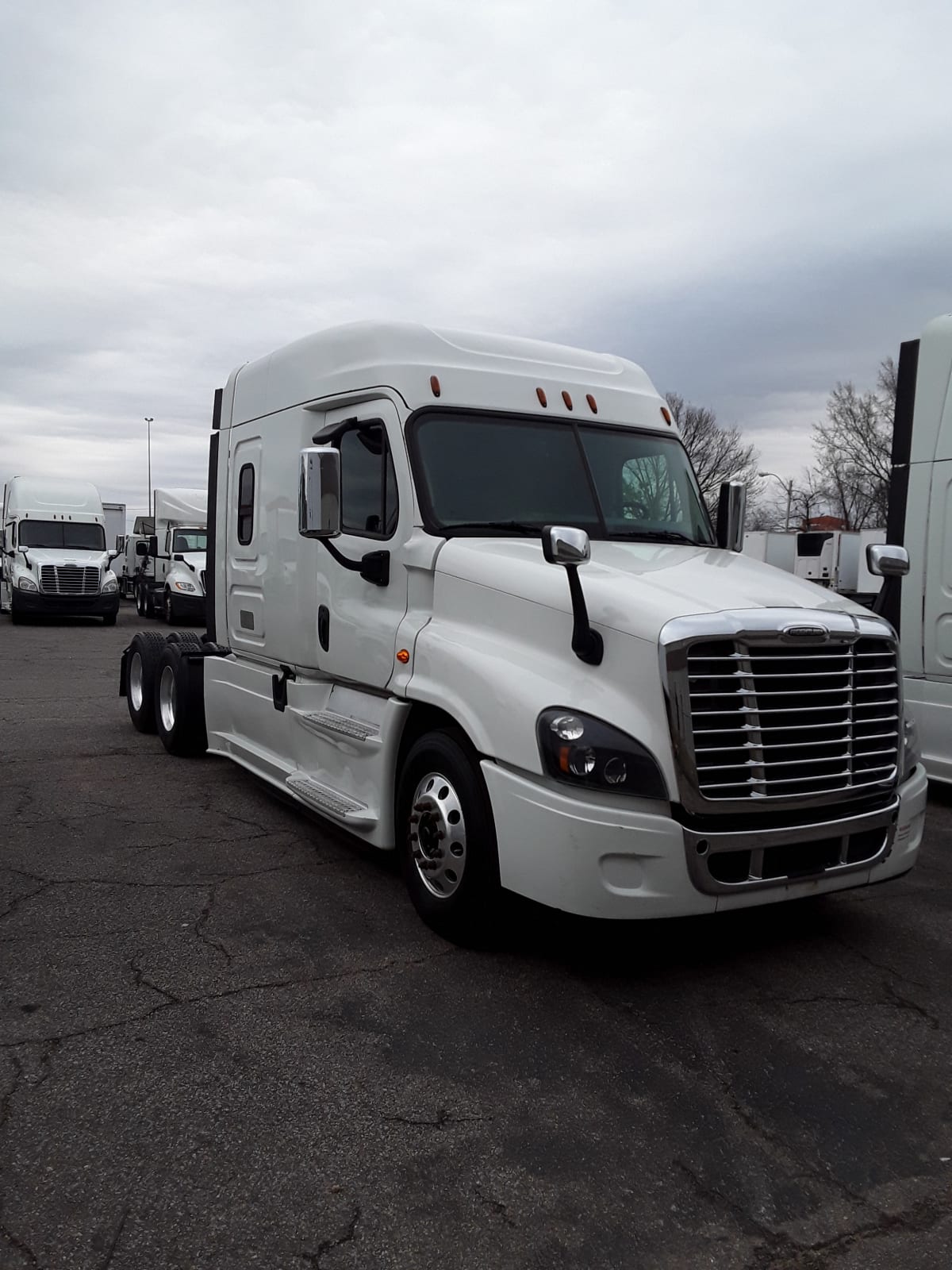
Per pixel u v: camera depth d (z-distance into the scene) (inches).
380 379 202.5
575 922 168.4
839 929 188.1
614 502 208.4
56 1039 136.5
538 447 205.8
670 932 183.3
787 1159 115.6
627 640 149.7
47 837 230.5
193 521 1036.5
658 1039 143.2
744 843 150.0
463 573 177.5
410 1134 117.4
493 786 158.6
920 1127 123.3
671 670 144.7
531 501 199.2
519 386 210.4
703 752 146.9
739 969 168.6
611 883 147.3
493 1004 152.0
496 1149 115.3
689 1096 128.3
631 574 167.5
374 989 155.6
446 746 171.8
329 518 186.9
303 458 187.0
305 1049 136.4
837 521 2106.3
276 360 248.5
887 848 168.2
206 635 312.0
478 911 166.2
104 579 960.3
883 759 167.2
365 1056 135.3
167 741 325.1
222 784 287.4
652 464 219.5
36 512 991.6
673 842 145.9
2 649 692.7
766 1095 129.4
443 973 162.2
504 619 168.7
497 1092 127.5
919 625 289.3
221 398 285.6
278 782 242.8
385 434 200.4
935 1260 99.7
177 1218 101.1
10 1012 143.9
